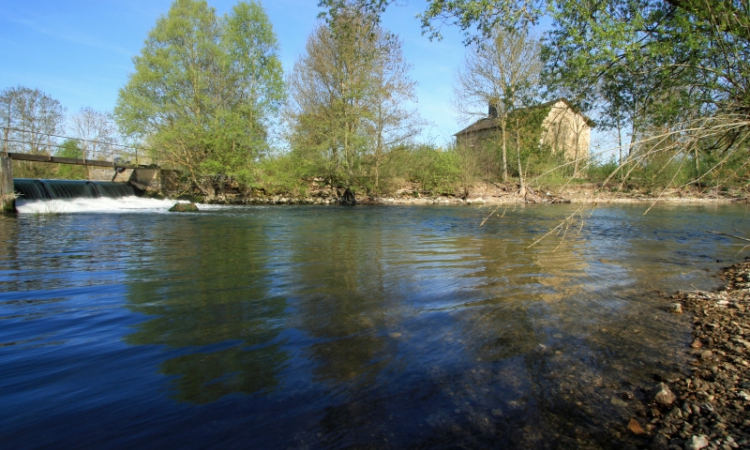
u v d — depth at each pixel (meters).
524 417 2.65
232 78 27.02
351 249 9.22
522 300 5.22
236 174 26.12
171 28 25.16
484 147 33.75
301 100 28.81
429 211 21.66
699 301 5.14
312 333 4.04
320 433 2.46
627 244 10.36
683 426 2.54
